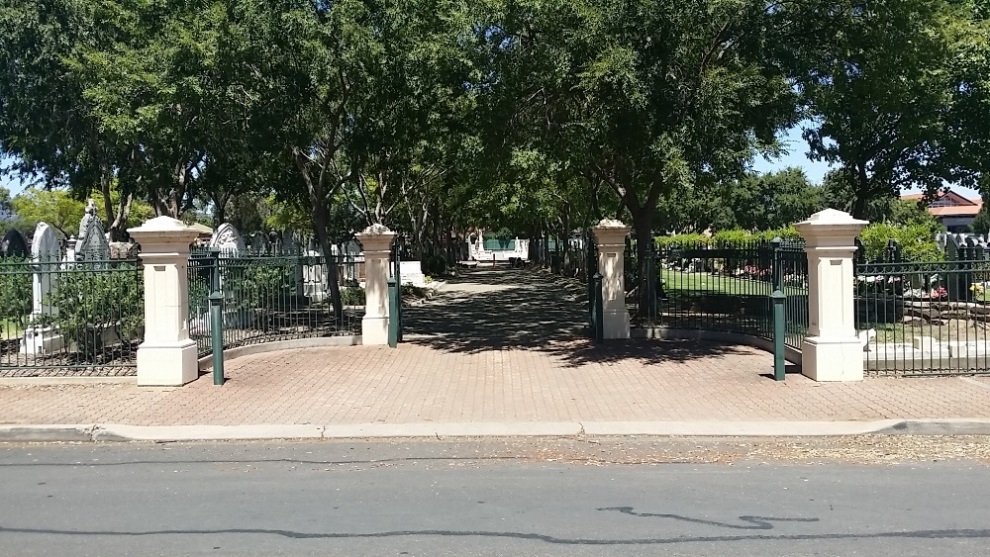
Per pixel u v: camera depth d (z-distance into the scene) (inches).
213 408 397.4
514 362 534.9
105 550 212.8
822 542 215.0
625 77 479.8
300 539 220.1
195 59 608.4
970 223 2891.2
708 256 623.8
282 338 621.0
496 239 4296.3
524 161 577.6
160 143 763.4
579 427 353.7
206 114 660.1
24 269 559.8
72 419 371.9
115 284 513.0
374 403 408.5
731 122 539.2
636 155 554.9
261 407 399.5
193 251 608.7
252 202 2030.0
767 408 383.2
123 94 673.0
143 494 266.4
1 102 913.5
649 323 658.8
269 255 666.8
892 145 767.1
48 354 553.9
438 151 826.8
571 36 523.5
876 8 514.6
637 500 255.1
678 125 503.2
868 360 473.4
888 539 217.0
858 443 331.6
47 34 797.2
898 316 681.0
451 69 628.7
